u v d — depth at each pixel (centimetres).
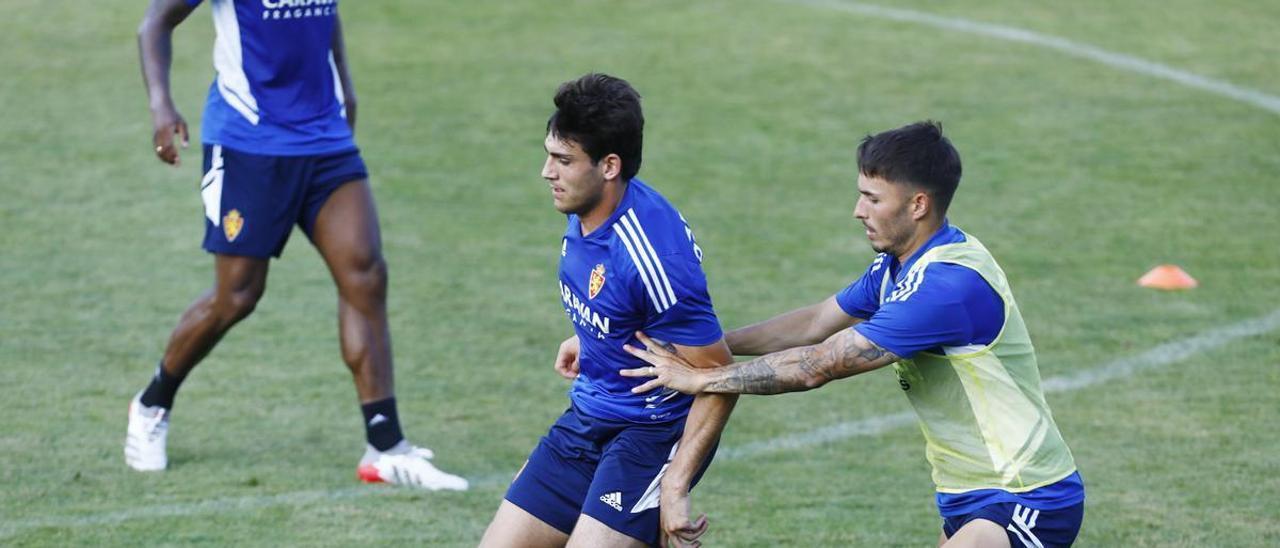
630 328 1575
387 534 2042
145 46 2223
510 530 1670
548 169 1537
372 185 3878
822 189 3859
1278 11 5572
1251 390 2592
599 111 1504
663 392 1609
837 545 2005
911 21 5531
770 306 3048
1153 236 3472
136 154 4147
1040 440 1504
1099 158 4050
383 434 2244
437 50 5181
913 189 1492
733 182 3903
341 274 2259
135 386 2634
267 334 2916
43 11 5706
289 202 2239
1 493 2158
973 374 1494
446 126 4388
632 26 5484
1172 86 4691
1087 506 2125
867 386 2667
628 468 1603
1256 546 1986
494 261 3350
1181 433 2405
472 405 2556
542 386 2653
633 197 1555
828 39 5294
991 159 4050
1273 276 3206
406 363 2753
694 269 1541
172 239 3503
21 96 4656
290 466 2294
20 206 3706
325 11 2238
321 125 2266
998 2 5794
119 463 2289
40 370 2695
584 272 1564
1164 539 2011
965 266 1487
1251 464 2273
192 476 2244
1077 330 2906
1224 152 4088
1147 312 3003
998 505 1500
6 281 3192
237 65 2216
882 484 2227
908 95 4644
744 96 4653
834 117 4447
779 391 1520
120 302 3084
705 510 2127
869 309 1641
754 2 5847
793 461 2320
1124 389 2608
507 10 5712
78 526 2044
